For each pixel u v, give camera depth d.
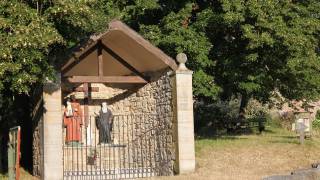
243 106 25.02
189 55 20.08
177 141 16.62
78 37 16.19
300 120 20.25
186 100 16.77
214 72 21.52
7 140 19.88
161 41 20.06
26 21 13.97
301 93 23.22
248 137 21.70
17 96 20.12
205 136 22.59
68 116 20.09
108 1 20.89
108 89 21.84
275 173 15.66
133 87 20.75
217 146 19.02
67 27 15.38
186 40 19.92
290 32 19.48
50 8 14.17
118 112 21.58
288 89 22.91
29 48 13.83
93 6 15.63
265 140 20.33
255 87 20.84
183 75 16.84
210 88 20.59
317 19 21.52
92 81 19.27
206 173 15.84
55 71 16.16
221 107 27.50
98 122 20.55
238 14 18.97
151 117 18.98
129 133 20.56
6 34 13.88
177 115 16.69
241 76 20.89
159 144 18.20
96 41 18.17
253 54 20.00
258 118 25.83
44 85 16.34
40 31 13.73
